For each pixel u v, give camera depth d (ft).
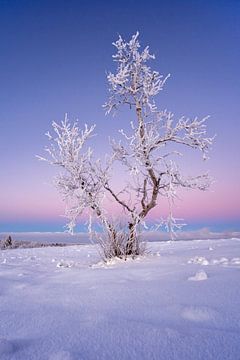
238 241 55.42
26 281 17.84
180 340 7.05
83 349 6.75
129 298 11.64
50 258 37.35
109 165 31.42
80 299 12.05
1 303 12.16
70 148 31.30
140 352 6.49
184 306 9.80
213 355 6.22
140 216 31.12
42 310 10.65
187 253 31.07
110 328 8.09
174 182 31.22
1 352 6.56
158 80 32.09
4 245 76.84
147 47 33.17
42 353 6.57
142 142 31.19
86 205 30.25
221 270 16.51
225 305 9.79
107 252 29.96
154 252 36.37
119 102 33.53
